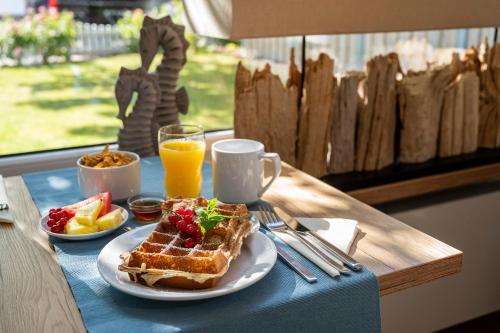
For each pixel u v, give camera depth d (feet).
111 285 2.32
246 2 4.12
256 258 2.52
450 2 4.97
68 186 3.67
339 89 5.03
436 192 5.82
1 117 5.39
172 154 3.31
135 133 4.23
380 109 5.14
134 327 2.10
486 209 5.88
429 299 5.64
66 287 2.41
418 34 6.12
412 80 5.23
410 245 2.79
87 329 2.10
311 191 3.58
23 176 3.89
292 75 4.92
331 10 4.42
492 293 6.17
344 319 2.41
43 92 5.56
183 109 4.53
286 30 4.29
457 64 5.54
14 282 2.45
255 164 3.24
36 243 2.83
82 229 2.85
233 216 2.68
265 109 4.70
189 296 2.16
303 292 2.34
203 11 4.56
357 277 2.45
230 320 2.17
